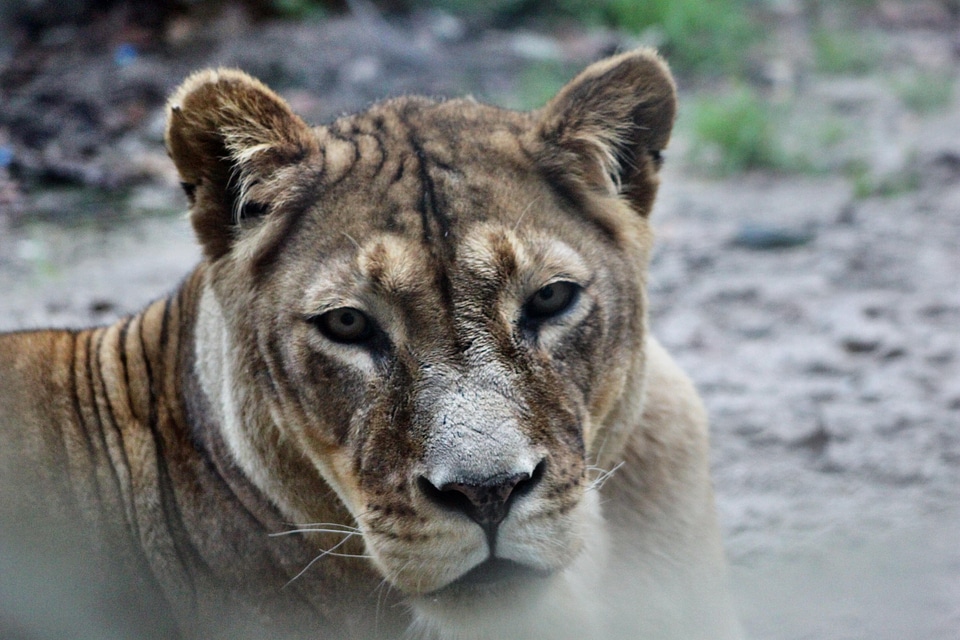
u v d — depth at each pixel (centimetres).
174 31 2236
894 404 1343
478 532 618
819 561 1038
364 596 727
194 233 721
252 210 704
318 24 2334
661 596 806
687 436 823
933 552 1046
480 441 614
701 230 1900
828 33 2950
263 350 690
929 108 2523
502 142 705
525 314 664
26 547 762
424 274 644
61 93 1997
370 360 655
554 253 668
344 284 653
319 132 741
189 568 754
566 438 655
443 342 641
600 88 724
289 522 723
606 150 722
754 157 2205
